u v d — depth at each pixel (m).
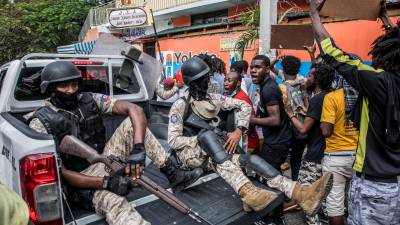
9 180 2.42
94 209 2.35
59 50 10.80
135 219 2.17
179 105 2.77
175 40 11.46
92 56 3.68
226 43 9.06
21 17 16.86
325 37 2.22
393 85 1.98
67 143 2.34
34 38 16.83
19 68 3.25
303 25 4.45
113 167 2.28
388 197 2.08
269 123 3.40
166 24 15.02
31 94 3.36
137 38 13.78
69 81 2.44
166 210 2.50
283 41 4.55
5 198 1.07
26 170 2.03
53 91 2.45
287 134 3.56
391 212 2.10
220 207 2.52
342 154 3.10
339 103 3.04
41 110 2.42
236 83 3.81
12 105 3.27
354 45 6.28
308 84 4.13
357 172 2.22
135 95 4.10
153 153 2.69
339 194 3.20
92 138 2.65
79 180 2.32
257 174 2.68
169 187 2.84
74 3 19.00
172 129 2.73
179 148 2.71
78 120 2.55
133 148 2.40
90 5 19.86
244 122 2.81
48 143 2.06
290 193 2.47
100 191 2.30
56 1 19.05
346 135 3.08
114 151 2.68
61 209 2.11
